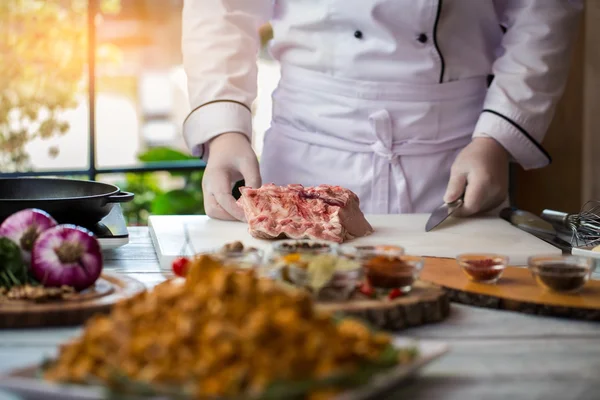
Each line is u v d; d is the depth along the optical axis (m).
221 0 3.02
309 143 3.05
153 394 1.01
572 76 3.80
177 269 1.75
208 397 1.00
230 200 2.65
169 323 1.11
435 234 2.51
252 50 3.09
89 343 1.11
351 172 2.99
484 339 1.50
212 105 2.92
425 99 2.96
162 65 5.56
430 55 2.92
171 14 5.13
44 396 1.07
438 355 1.22
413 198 2.99
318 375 1.04
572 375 1.29
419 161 2.98
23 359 1.36
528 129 2.93
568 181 3.84
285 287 1.39
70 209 2.04
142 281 1.92
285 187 2.52
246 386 1.02
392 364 1.14
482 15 2.96
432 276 1.92
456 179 2.79
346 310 1.51
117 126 6.81
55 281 1.62
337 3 2.88
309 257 1.62
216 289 1.14
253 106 4.77
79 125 5.27
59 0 4.48
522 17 3.03
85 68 4.55
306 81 3.03
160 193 4.85
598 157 3.80
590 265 1.78
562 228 2.63
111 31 4.91
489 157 2.84
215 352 1.04
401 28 2.88
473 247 2.33
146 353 1.06
